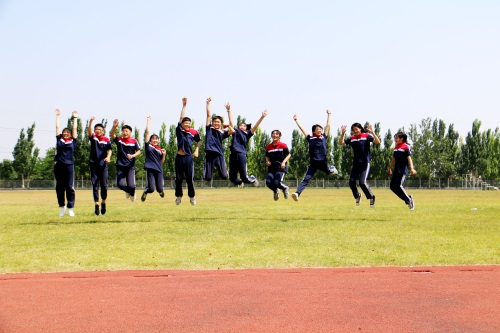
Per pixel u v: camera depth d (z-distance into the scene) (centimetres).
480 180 7088
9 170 6662
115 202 2462
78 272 655
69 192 1373
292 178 7019
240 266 698
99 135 1276
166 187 6350
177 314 473
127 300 521
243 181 1207
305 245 873
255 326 439
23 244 884
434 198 3092
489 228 1113
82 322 450
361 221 1265
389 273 648
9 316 468
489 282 597
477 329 431
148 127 1246
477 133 7588
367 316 466
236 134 1190
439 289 565
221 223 1212
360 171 1248
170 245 872
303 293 548
